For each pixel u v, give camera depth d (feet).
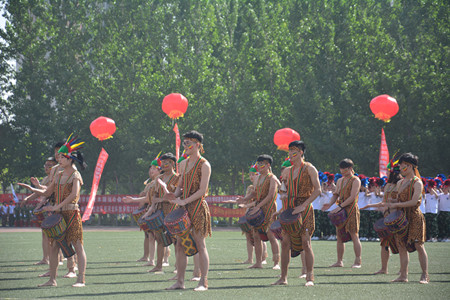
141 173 191.21
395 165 42.11
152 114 176.45
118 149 188.24
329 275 42.19
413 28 181.27
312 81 163.63
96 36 193.36
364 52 162.09
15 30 193.47
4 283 38.22
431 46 161.99
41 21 196.65
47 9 202.18
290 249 37.58
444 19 161.79
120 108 180.96
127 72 181.37
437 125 152.87
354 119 155.74
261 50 175.94
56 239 36.70
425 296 31.63
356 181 48.49
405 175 38.68
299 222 36.22
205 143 177.68
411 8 181.68
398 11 186.50
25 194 176.86
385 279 39.70
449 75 152.56
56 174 38.29
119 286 36.45
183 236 34.76
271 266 49.65
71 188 37.40
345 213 48.29
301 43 171.63
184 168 36.06
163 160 43.62
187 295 32.04
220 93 176.55
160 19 186.09
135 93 181.27
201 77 175.63
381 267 45.11
